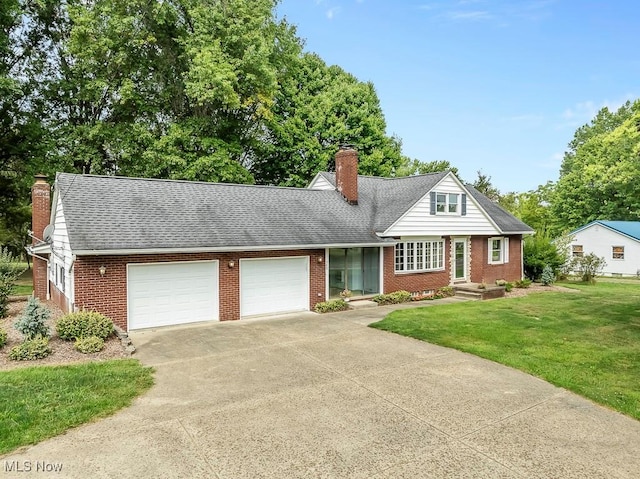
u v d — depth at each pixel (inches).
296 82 1286.9
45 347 351.6
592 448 207.9
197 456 197.2
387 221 700.0
